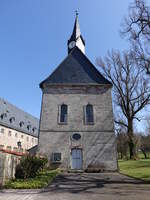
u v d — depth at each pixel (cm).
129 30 1520
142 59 1544
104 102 1973
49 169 1722
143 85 2719
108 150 1794
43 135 1847
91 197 677
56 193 744
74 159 1786
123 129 3384
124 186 909
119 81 2856
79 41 2773
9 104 5081
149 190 809
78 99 1992
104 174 1504
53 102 1977
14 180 955
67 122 1895
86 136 1845
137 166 1984
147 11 1416
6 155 890
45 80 2100
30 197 669
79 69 2197
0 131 3994
